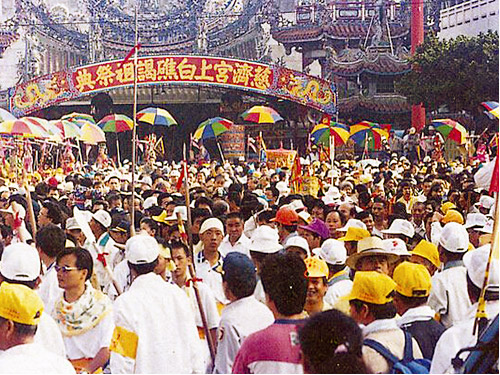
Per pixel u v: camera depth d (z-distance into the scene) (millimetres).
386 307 5742
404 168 26672
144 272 6574
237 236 9562
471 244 9430
